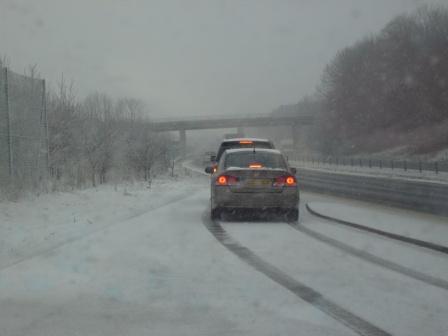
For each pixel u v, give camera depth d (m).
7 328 5.75
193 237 11.25
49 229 12.22
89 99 36.22
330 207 16.09
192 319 6.00
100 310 6.35
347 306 6.44
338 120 76.75
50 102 25.30
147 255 9.40
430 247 9.91
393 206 18.09
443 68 60.91
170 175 38.62
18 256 9.39
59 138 25.03
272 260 8.97
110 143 28.80
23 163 17.67
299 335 5.48
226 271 8.21
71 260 9.01
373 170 48.00
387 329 5.65
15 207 15.03
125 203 18.09
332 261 8.88
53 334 5.57
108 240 10.90
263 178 12.91
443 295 6.88
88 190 21.73
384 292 7.03
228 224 13.17
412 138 61.84
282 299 6.73
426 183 29.47
